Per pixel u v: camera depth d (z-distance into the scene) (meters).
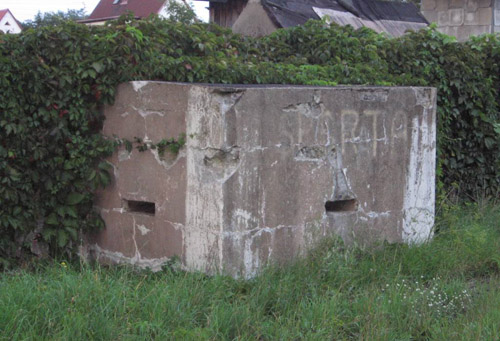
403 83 8.23
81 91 6.03
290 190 5.71
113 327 4.18
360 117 6.15
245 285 5.22
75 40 5.99
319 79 7.62
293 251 5.77
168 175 5.70
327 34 8.62
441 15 15.50
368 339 4.37
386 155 6.39
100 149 6.05
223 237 5.32
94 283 4.74
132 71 6.08
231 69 6.87
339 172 6.04
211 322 4.40
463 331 4.48
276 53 8.55
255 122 5.43
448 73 8.41
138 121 5.88
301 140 5.75
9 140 5.79
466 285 5.51
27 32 5.91
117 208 6.12
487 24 14.91
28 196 5.93
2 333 4.00
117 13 31.33
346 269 5.57
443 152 8.42
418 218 6.75
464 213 8.02
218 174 5.33
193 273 5.32
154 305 4.52
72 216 6.12
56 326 4.18
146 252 5.93
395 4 14.84
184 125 5.54
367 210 6.29
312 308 4.80
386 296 5.07
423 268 5.95
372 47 8.42
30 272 5.54
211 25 8.06
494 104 8.81
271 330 4.46
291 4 12.73
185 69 6.57
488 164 8.87
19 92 5.79
